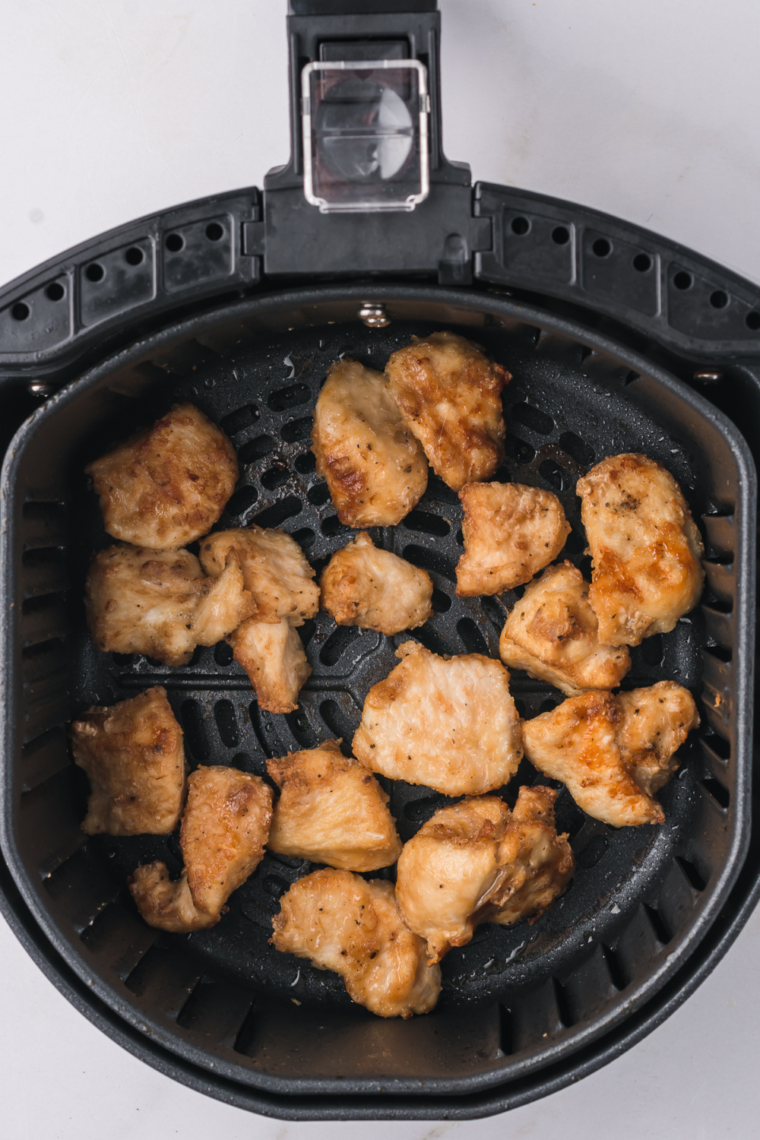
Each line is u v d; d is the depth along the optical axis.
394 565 0.50
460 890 0.48
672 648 0.51
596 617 0.50
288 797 0.50
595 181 0.55
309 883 0.51
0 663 0.46
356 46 0.44
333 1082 0.46
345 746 0.52
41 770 0.49
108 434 0.51
